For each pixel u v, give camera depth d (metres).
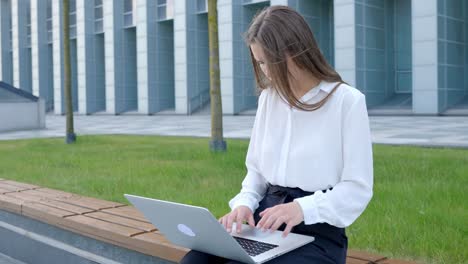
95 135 17.56
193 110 38.16
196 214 1.86
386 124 21.23
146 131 21.25
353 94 2.00
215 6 10.84
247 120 27.98
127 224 3.64
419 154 9.46
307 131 2.08
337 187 1.99
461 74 28.69
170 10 39.12
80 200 4.62
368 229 4.34
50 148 12.78
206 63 38.69
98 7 44.84
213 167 8.35
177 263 3.00
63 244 4.04
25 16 52.66
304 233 2.11
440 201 5.25
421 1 27.16
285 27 1.92
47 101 50.97
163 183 7.01
